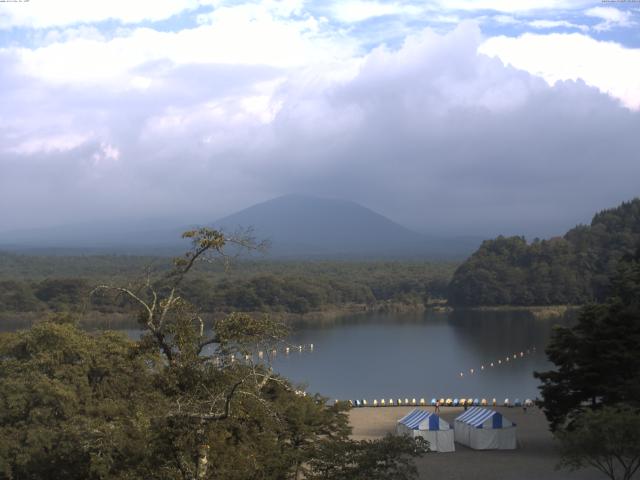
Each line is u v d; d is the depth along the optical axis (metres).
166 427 27.92
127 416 37.81
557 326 65.19
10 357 56.81
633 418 42.34
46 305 185.25
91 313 154.25
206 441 27.73
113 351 55.81
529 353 153.62
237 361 28.66
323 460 37.12
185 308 29.30
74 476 38.91
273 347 29.95
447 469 58.00
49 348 54.03
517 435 73.44
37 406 48.72
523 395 111.50
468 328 198.88
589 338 61.91
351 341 175.62
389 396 111.00
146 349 28.88
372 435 73.94
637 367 60.19
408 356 151.75
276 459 33.53
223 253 28.61
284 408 40.66
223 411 28.06
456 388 117.69
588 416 44.38
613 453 44.50
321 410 48.25
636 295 67.25
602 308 63.00
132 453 32.09
